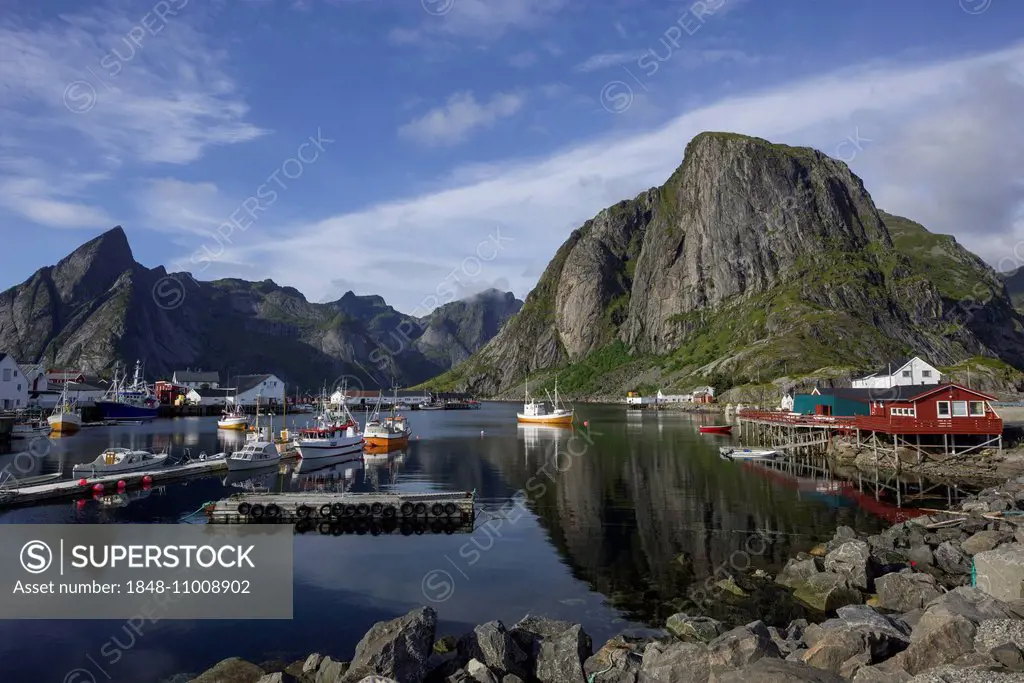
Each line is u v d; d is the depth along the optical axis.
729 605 23.31
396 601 24.55
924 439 58.25
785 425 75.38
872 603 22.34
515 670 17.81
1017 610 15.64
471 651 18.47
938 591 21.70
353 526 35.91
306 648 20.56
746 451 66.69
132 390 167.00
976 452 55.53
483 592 25.31
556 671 17.75
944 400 56.59
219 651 20.39
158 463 57.38
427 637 18.50
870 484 48.31
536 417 131.50
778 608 22.88
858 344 195.12
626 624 21.86
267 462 61.03
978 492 43.97
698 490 46.34
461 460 67.62
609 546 31.44
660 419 142.75
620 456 68.88
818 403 79.81
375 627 18.69
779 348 194.25
